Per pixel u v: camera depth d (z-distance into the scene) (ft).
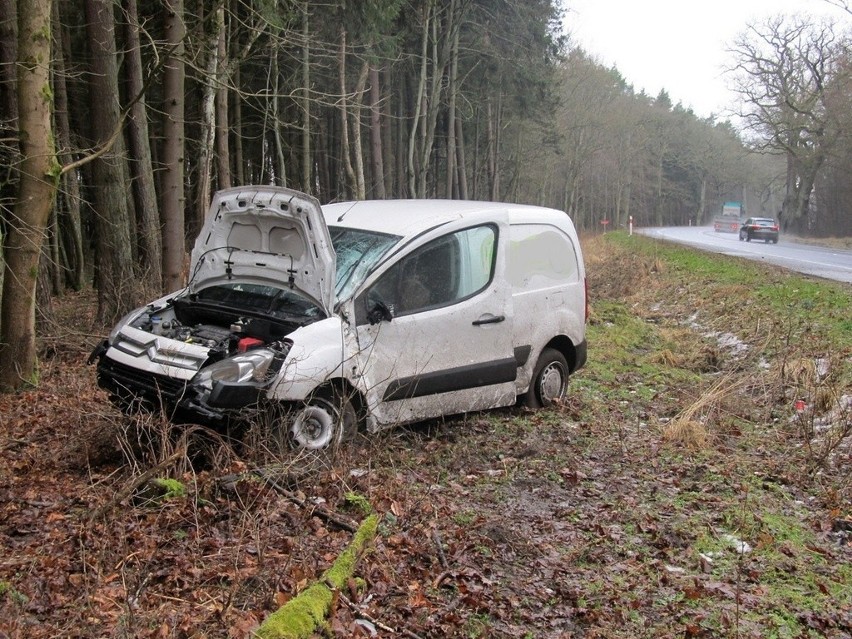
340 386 19.85
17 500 16.79
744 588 14.85
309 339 18.94
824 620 13.64
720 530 17.52
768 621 13.57
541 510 18.24
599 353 39.29
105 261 38.50
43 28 24.70
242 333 19.88
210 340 19.42
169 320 21.09
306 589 12.69
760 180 322.55
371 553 14.61
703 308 53.26
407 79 119.96
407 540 15.58
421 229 21.77
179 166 39.14
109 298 38.50
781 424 26.81
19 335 25.72
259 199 19.79
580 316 27.02
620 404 29.01
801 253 99.66
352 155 105.09
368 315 20.29
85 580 12.73
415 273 21.52
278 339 19.60
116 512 15.48
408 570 14.58
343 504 16.76
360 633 12.16
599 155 247.09
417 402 21.72
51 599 12.78
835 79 153.28
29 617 12.28
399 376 21.04
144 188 41.39
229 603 12.24
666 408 28.91
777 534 17.31
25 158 25.08
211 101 48.34
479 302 22.93
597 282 75.36
